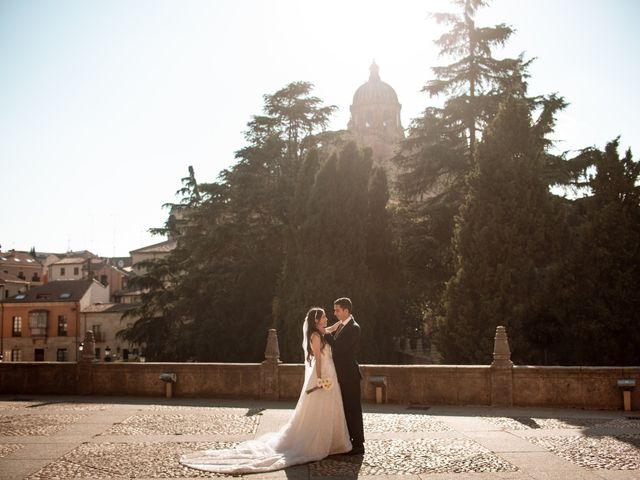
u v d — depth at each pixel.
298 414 9.14
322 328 9.37
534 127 32.72
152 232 49.88
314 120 44.16
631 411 14.29
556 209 28.00
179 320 43.97
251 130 44.28
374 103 90.94
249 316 39.94
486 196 27.62
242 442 10.13
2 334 77.44
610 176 24.81
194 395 16.75
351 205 34.22
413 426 11.79
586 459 8.94
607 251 23.77
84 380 17.45
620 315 23.41
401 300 36.78
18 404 15.38
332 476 8.09
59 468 8.49
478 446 9.86
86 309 77.50
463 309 26.70
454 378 15.40
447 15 38.41
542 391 14.94
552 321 24.77
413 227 36.41
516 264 26.64
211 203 44.00
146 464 8.67
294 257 35.69
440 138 37.53
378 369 15.75
